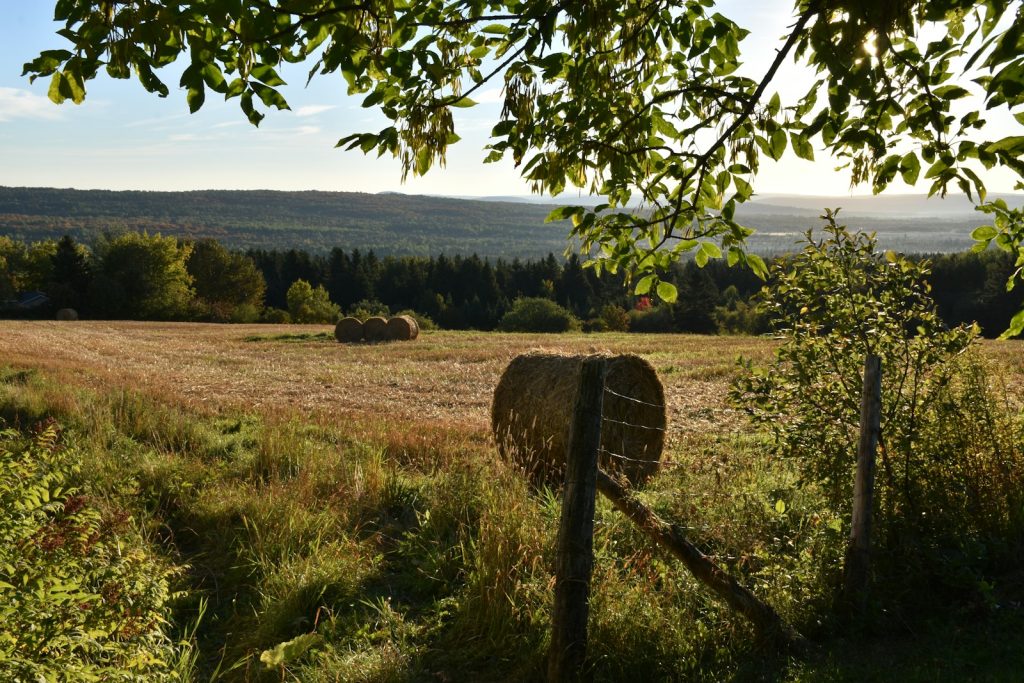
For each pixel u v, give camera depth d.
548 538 4.86
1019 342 26.70
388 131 3.31
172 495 6.78
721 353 26.59
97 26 2.54
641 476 8.66
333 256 106.50
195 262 90.75
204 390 16.08
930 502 4.86
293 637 4.48
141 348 30.11
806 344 5.29
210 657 4.38
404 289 105.62
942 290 74.75
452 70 3.54
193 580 5.33
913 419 5.00
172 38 2.76
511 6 3.56
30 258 84.19
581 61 3.70
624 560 4.79
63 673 2.72
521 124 3.58
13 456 3.91
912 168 3.48
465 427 10.84
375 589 5.14
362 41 2.97
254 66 3.02
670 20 3.77
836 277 5.29
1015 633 3.94
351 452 8.39
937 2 2.85
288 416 10.79
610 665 3.79
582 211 3.99
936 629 4.07
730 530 5.17
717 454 7.52
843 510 5.08
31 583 2.91
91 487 6.41
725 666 3.88
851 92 2.81
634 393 8.64
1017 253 4.43
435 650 4.28
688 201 3.84
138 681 3.05
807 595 4.34
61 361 19.00
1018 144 2.92
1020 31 2.55
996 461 5.03
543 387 7.89
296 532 5.79
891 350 5.15
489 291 106.38
